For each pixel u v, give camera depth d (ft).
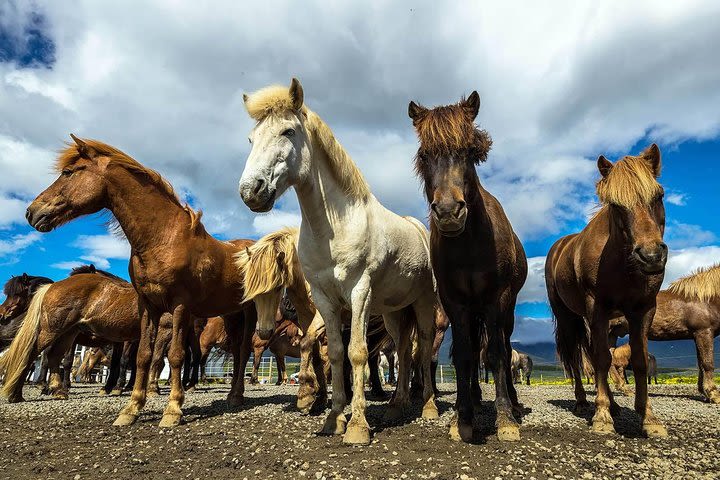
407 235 15.64
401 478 8.90
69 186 16.37
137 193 16.87
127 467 10.53
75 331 28.71
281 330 47.57
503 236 13.07
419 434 13.03
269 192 11.93
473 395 17.03
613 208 12.47
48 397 29.12
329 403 21.47
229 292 19.81
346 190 13.61
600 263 13.52
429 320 17.24
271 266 19.07
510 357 17.51
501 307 12.98
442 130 11.59
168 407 15.98
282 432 13.94
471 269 12.70
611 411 16.71
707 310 26.55
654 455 10.66
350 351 12.74
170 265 16.78
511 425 11.92
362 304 13.09
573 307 17.44
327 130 13.56
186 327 17.24
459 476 8.93
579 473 9.22
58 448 12.60
